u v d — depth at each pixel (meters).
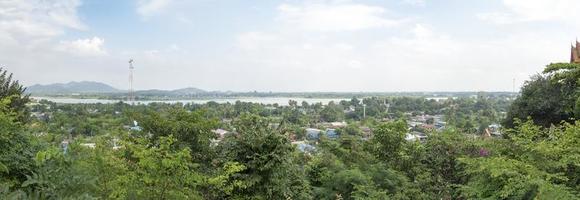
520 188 6.27
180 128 7.89
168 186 5.62
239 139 8.63
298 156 11.54
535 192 6.20
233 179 8.29
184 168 5.73
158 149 5.61
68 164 4.74
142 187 5.61
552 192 5.98
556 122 19.19
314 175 11.42
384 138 13.11
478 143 9.84
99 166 5.66
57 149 4.88
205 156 8.30
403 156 12.47
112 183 5.57
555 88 19.09
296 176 9.29
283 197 8.66
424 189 11.10
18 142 5.83
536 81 20.44
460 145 11.66
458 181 11.49
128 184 5.61
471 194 7.27
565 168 6.89
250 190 8.48
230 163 7.57
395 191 10.59
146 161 5.42
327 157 11.82
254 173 8.41
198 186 7.48
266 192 8.48
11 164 5.40
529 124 8.52
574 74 9.78
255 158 8.41
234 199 8.23
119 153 6.38
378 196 9.51
